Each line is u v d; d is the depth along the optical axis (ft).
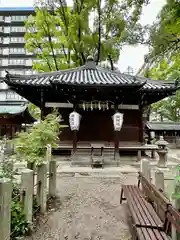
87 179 24.16
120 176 25.64
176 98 79.41
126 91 32.37
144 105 38.78
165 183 18.66
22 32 136.05
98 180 23.72
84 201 16.62
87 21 54.54
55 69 59.21
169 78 56.44
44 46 58.23
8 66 134.72
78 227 12.19
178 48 16.42
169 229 9.18
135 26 21.84
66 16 57.52
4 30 136.67
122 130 37.88
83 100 34.53
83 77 36.06
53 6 55.98
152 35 16.37
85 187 20.77
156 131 88.58
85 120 37.29
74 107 33.94
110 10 53.31
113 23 50.98
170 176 23.59
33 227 11.71
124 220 13.16
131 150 35.78
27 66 134.31
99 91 32.58
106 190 19.79
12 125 46.21
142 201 12.70
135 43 20.49
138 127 38.37
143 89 33.58
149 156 42.24
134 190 15.16
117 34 53.67
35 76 36.96
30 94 37.14
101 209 14.98
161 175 14.57
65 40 56.65
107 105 34.96
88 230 11.85
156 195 11.12
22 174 11.48
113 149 35.58
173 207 8.59
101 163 30.96
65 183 22.31
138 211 11.07
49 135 15.30
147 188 13.39
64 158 36.35
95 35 56.54
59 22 58.08
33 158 14.43
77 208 15.08
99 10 54.34
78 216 13.71
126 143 37.50
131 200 12.85
